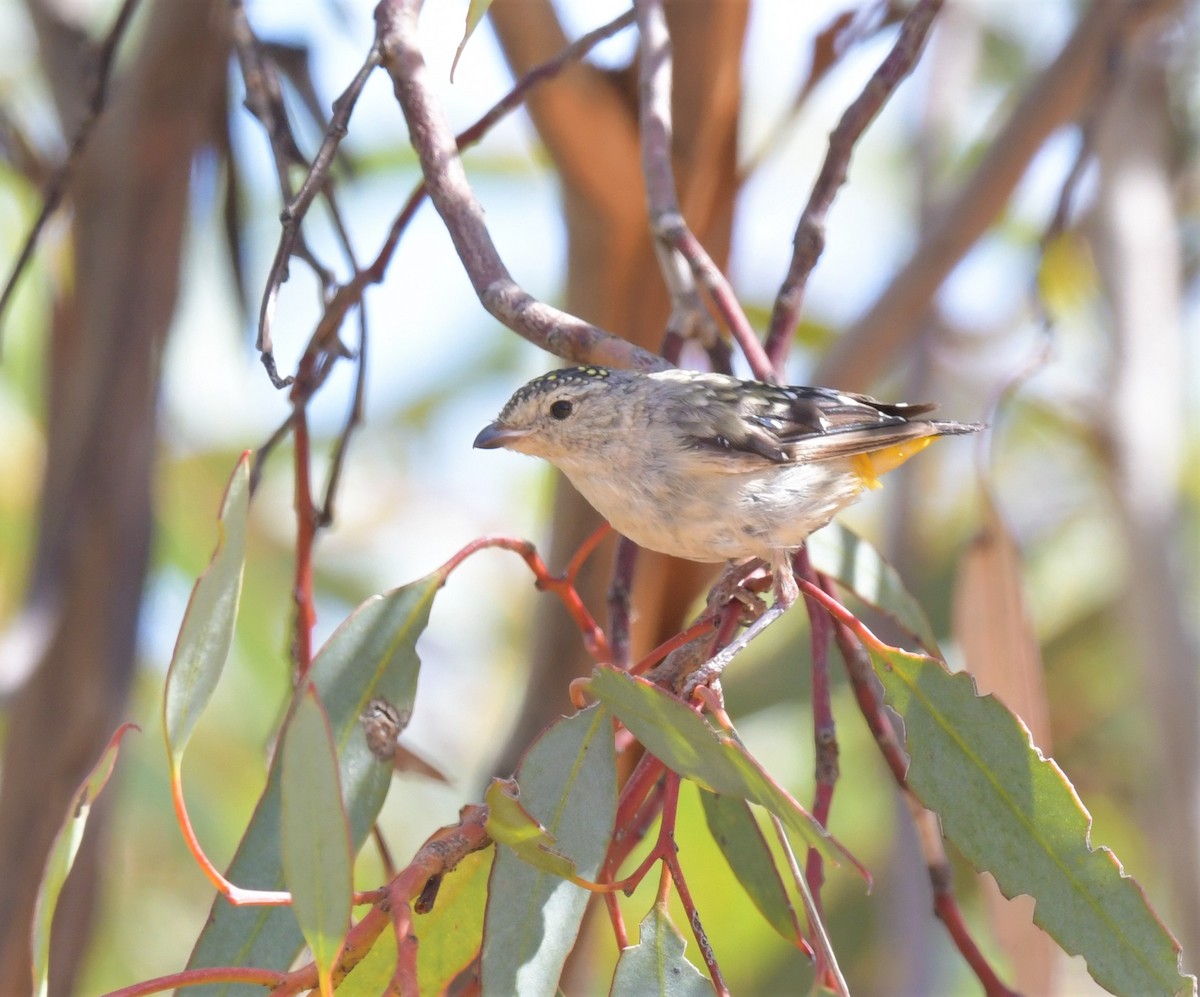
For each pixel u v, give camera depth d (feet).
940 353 46.80
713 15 28.86
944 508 50.21
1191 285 50.49
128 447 32.30
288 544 50.11
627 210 30.17
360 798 19.08
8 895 30.58
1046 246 29.30
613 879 18.11
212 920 17.97
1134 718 46.88
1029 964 24.79
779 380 21.03
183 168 32.60
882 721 20.04
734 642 21.17
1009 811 17.46
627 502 24.97
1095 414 39.45
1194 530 47.16
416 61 20.08
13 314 46.26
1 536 45.32
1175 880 36.32
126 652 32.12
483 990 15.84
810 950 19.39
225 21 31.45
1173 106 45.06
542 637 30.09
